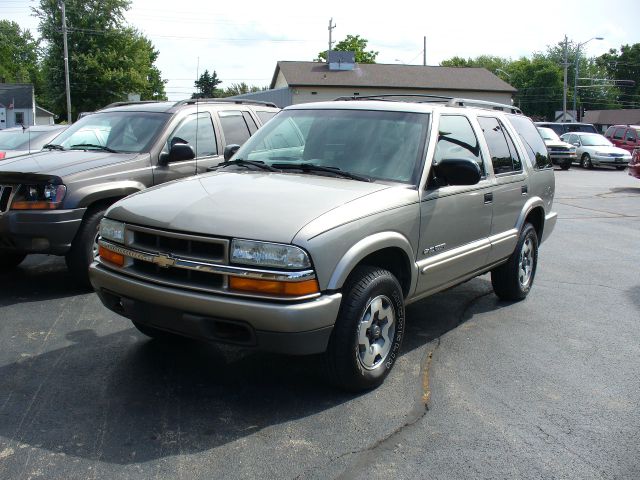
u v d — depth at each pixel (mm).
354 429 3699
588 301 6547
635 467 3387
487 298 6586
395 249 4301
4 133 12672
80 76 54938
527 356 4941
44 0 55031
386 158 4641
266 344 3609
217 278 3668
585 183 20891
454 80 47000
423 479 3221
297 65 46000
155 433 3594
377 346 4207
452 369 4637
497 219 5613
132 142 6895
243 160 5012
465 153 5195
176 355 4730
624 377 4578
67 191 5945
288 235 3594
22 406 3873
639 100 99312
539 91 90062
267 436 3592
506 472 3305
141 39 58156
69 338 5047
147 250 3893
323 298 3670
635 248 9492
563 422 3865
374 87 44562
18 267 7375
